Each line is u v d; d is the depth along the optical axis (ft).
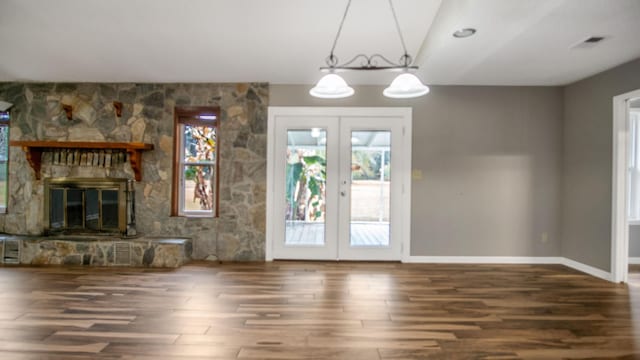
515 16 8.48
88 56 13.19
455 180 15.69
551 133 15.60
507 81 14.88
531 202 15.62
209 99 15.87
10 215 16.21
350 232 15.94
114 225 15.90
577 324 9.16
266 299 10.80
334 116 15.80
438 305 10.40
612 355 7.61
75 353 7.47
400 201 15.81
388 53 12.71
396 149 15.76
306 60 13.35
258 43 12.07
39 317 9.28
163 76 15.12
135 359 7.25
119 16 10.50
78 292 11.27
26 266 14.53
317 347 7.82
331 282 12.60
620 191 12.78
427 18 10.57
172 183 15.98
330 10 10.14
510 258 15.65
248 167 15.89
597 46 10.78
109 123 15.98
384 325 8.99
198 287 11.89
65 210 15.99
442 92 15.64
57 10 10.20
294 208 15.98
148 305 10.20
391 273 13.85
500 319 9.43
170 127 15.94
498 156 15.62
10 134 16.11
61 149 15.81
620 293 11.62
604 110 13.33
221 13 10.31
